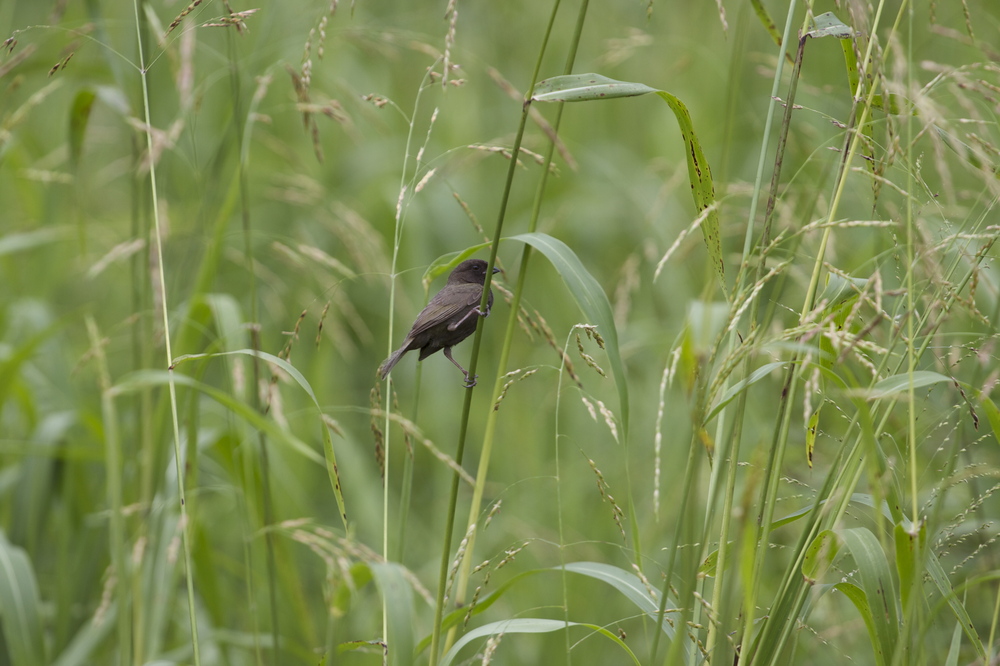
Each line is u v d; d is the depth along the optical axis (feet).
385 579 18.02
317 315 46.01
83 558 33.91
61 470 33.94
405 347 27.22
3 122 32.89
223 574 39.93
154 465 30.91
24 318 39.17
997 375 17.30
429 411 47.42
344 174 54.75
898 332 17.19
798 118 37.81
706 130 53.01
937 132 17.98
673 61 56.34
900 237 21.43
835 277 20.26
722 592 20.24
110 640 34.40
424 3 58.54
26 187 44.04
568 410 45.42
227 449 33.14
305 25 38.04
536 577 37.06
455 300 28.81
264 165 52.08
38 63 35.40
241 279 47.24
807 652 27.25
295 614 35.27
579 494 41.96
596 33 59.57
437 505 42.93
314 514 40.29
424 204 51.96
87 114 34.19
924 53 35.70
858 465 19.43
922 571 17.65
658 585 33.30
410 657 17.44
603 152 56.59
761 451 16.44
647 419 43.32
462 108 56.13
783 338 16.58
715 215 19.69
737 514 16.60
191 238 36.78
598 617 35.32
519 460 43.62
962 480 20.79
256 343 28.19
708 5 56.29
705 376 16.89
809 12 19.83
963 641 26.03
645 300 49.78
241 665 34.14
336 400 48.01
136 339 34.45
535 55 58.54
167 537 30.60
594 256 54.19
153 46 31.73
